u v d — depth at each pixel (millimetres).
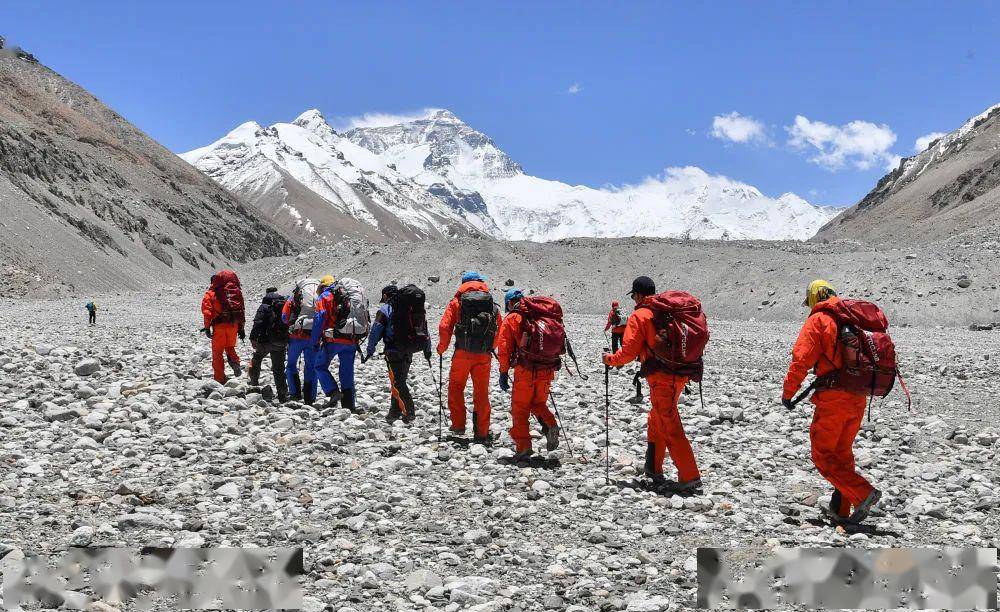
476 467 10188
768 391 19797
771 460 11367
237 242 180750
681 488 9344
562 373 21984
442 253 83125
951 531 8109
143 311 63562
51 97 196625
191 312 63469
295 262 95188
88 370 15078
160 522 7137
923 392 20984
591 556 6984
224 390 13492
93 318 44531
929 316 57344
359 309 13422
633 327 9367
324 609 5613
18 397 12570
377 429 11750
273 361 13820
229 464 9328
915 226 173125
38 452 9523
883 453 12570
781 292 67562
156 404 12305
